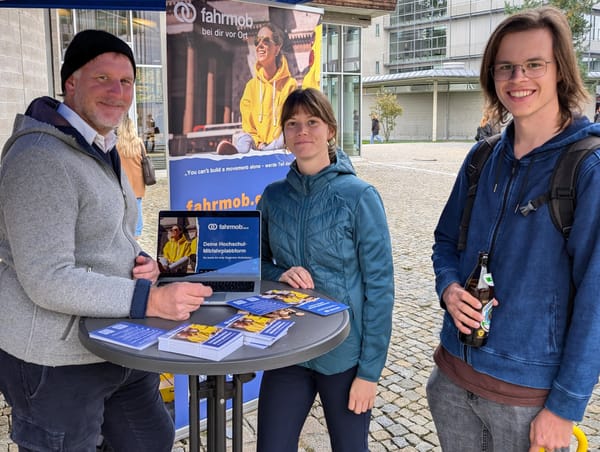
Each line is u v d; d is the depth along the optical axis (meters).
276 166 3.02
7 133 6.25
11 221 1.58
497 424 1.64
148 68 13.03
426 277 6.00
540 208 1.53
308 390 2.07
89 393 1.79
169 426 2.23
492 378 1.63
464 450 1.81
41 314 1.68
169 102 2.64
